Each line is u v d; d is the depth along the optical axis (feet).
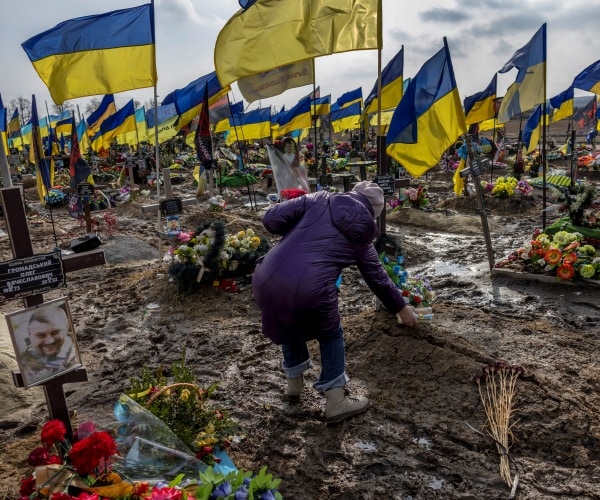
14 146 122.52
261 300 12.80
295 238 12.74
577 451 11.70
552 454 11.80
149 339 20.04
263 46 15.72
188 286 23.80
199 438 11.49
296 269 12.33
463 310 20.76
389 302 13.83
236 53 15.71
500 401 12.87
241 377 16.22
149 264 32.96
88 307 24.48
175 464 10.08
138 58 21.72
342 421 13.32
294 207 13.17
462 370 14.58
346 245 12.75
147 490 9.00
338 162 77.30
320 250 12.50
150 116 79.00
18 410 15.03
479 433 12.42
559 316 20.35
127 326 21.49
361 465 11.69
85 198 39.22
